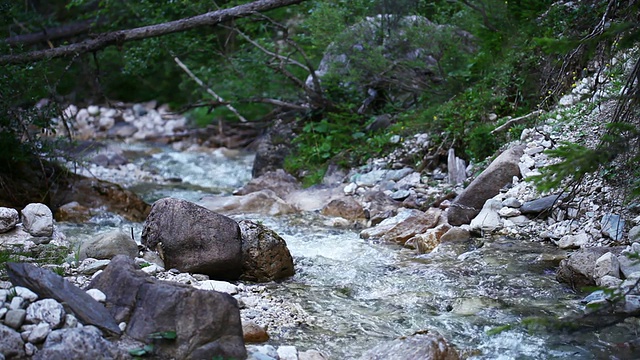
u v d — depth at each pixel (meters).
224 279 5.68
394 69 10.26
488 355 4.34
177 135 14.87
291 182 9.50
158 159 12.86
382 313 5.05
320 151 10.17
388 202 8.09
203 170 11.98
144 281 4.14
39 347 3.78
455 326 4.79
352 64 10.29
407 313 5.03
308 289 5.55
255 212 8.27
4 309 3.87
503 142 8.23
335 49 10.12
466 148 8.69
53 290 4.03
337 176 9.50
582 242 6.19
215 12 10.19
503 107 8.88
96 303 4.08
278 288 5.56
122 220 8.11
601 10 7.62
